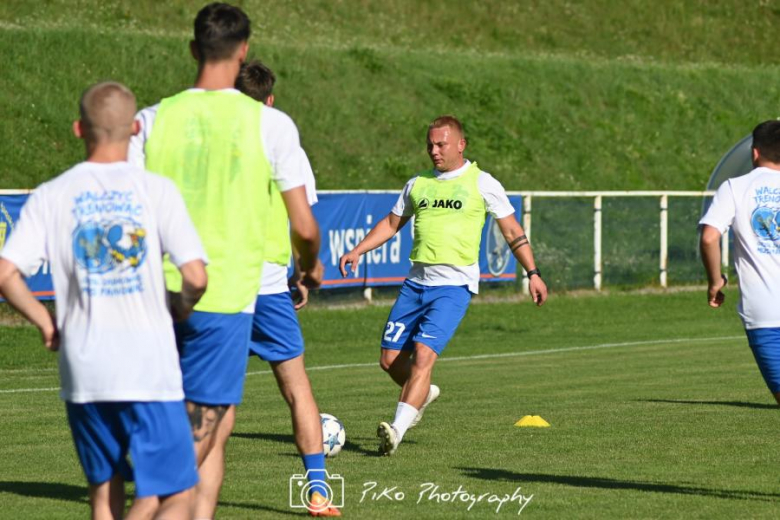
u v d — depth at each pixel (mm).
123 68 91188
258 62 23750
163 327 15523
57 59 88812
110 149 15523
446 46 120000
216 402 18016
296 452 29219
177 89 92125
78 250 15188
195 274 15344
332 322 68562
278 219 22141
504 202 29984
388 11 122375
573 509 22469
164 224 15359
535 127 104875
